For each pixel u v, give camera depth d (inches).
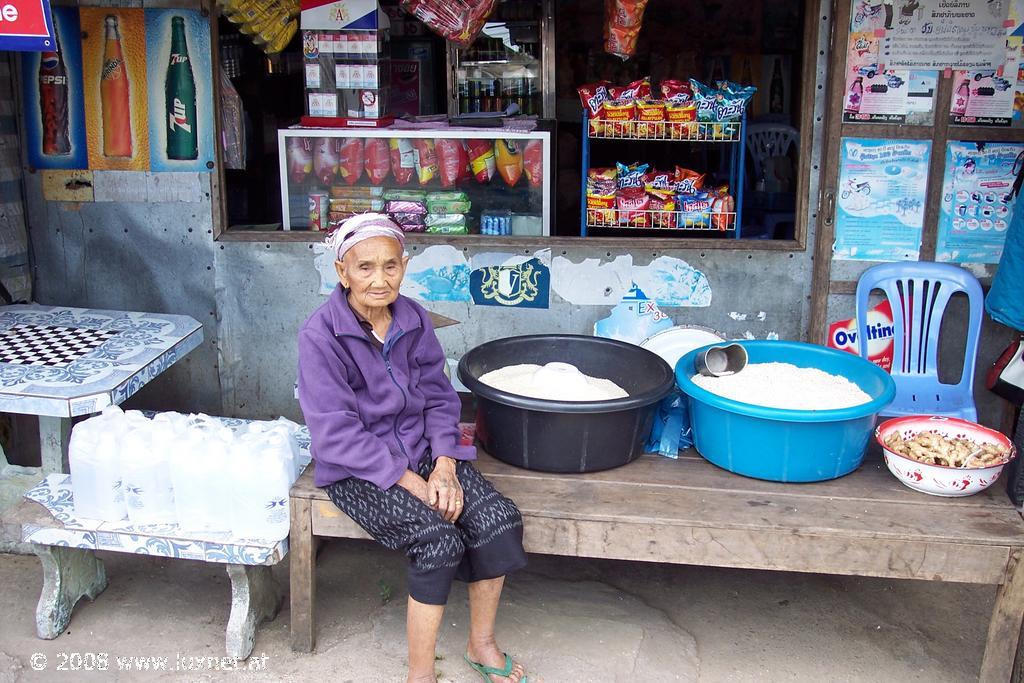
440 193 137.5
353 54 134.9
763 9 198.4
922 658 104.3
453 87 147.6
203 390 143.5
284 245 135.9
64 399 100.0
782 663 102.9
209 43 130.8
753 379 113.9
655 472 106.5
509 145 135.2
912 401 126.4
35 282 141.3
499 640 105.0
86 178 136.5
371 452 92.5
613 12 125.8
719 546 95.5
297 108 165.5
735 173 139.2
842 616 111.8
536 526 97.3
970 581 93.0
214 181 135.0
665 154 187.2
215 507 100.2
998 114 121.8
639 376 117.6
